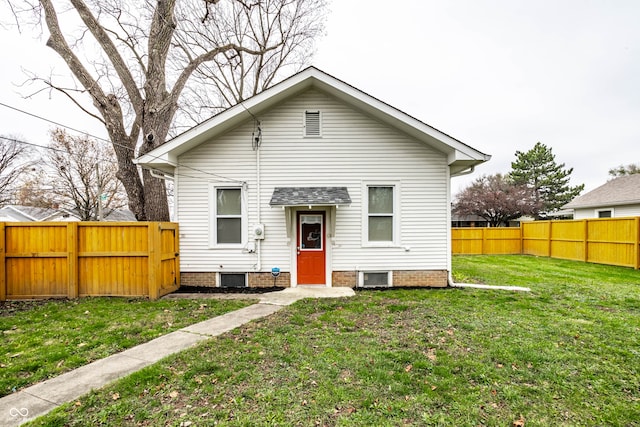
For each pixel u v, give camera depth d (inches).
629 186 698.8
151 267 266.1
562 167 1310.3
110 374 131.6
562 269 432.8
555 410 107.1
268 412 104.0
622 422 101.0
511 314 216.7
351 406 107.7
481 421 100.7
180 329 187.8
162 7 366.9
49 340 169.6
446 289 304.3
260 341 166.4
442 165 316.8
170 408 106.3
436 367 135.6
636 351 155.2
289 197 294.5
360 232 315.6
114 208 950.4
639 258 424.5
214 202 315.3
